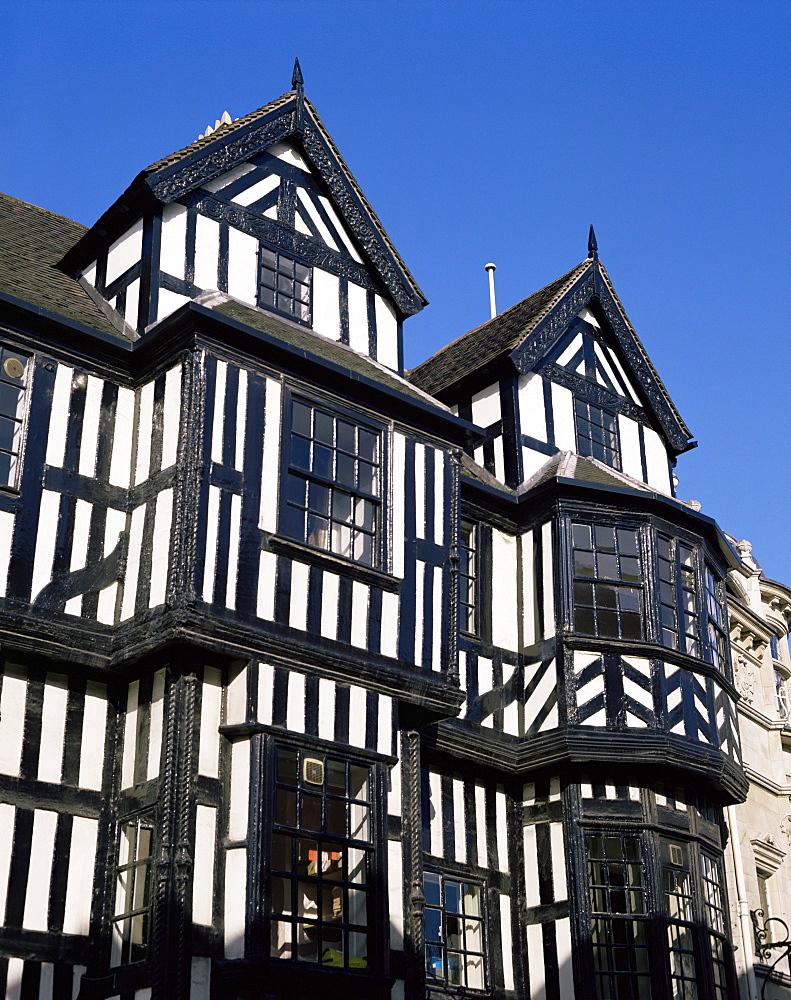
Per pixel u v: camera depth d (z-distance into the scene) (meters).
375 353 16.55
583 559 16.72
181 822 11.95
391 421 14.98
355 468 14.42
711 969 15.59
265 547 13.23
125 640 12.74
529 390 18.36
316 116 16.67
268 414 13.73
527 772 15.99
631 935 15.37
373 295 16.81
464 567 16.56
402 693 13.96
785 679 23.64
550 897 15.48
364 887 12.93
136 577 13.04
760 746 21.84
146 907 11.88
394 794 13.83
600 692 15.95
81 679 12.84
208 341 13.50
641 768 15.87
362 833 13.19
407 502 14.80
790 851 21.69
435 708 14.25
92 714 12.78
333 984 12.17
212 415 13.27
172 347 13.66
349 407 14.55
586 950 14.98
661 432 20.08
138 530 13.25
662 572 16.92
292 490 13.73
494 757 15.83
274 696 12.81
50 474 13.04
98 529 13.20
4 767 12.11
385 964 12.67
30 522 12.74
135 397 13.96
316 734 13.02
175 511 12.82
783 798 22.03
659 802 15.94
